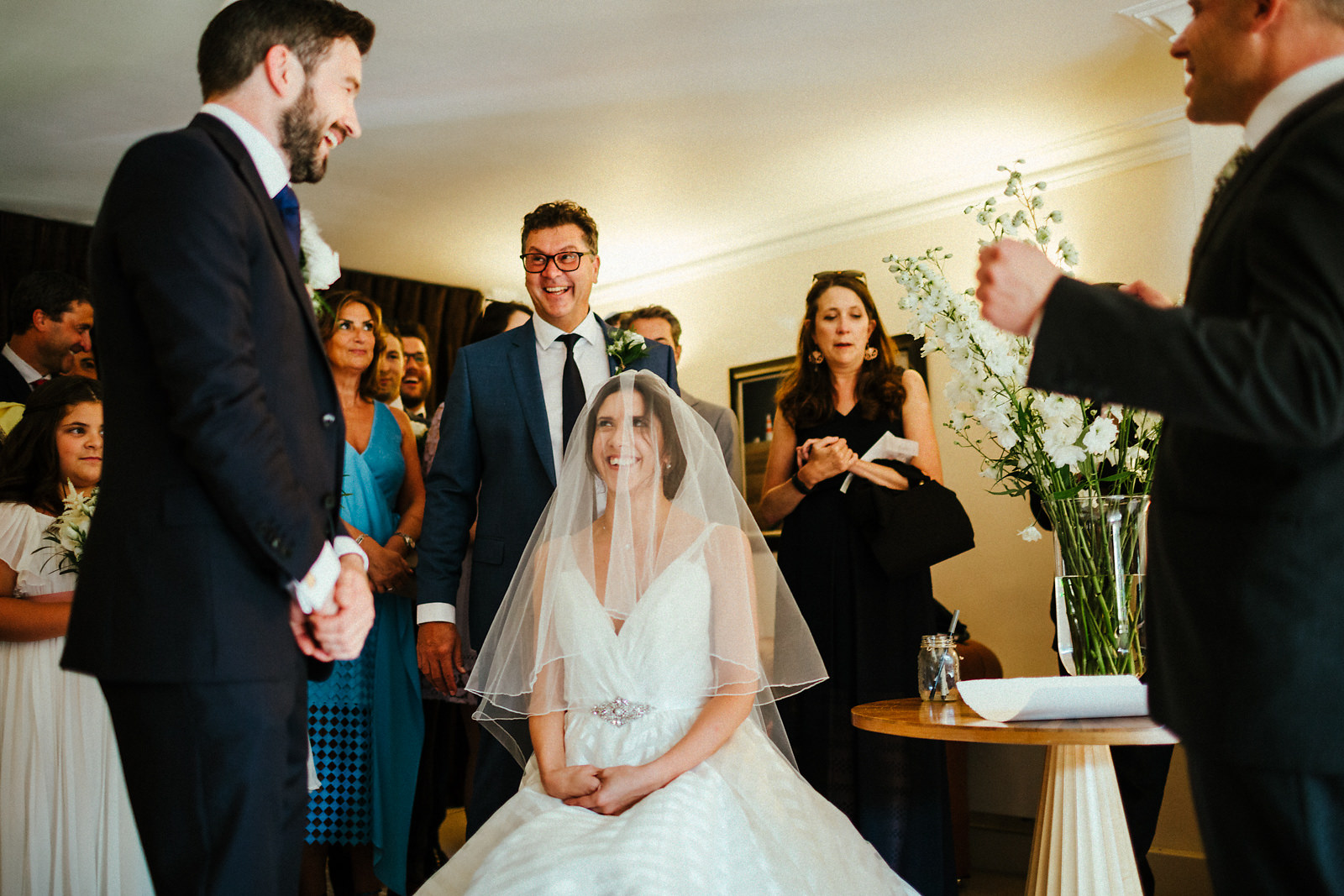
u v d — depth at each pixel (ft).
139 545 4.63
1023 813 13.39
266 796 4.72
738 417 18.16
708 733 6.65
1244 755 3.67
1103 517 6.62
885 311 16.30
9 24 10.86
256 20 5.28
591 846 5.77
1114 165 14.01
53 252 16.67
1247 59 4.02
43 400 8.81
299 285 5.23
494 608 8.72
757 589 8.00
